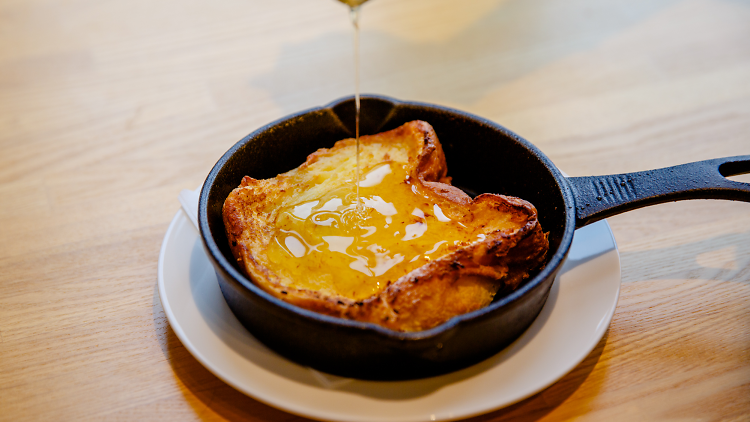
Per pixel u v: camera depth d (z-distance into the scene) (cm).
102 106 64
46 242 54
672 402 45
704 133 61
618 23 72
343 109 53
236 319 47
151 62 68
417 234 48
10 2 75
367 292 46
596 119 63
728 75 66
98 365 47
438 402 44
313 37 71
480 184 54
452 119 53
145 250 53
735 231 53
